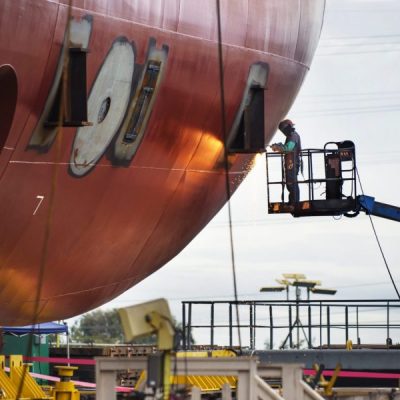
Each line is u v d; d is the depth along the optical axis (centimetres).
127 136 2945
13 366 3189
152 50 2858
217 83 3114
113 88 2806
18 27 2522
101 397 2239
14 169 2723
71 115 2691
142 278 3588
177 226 3428
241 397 2189
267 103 3400
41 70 2616
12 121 2634
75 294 3291
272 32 3272
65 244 3025
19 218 2838
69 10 2531
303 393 2316
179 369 2208
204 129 3181
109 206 3066
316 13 3538
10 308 3173
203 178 3341
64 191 2880
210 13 3011
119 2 2727
